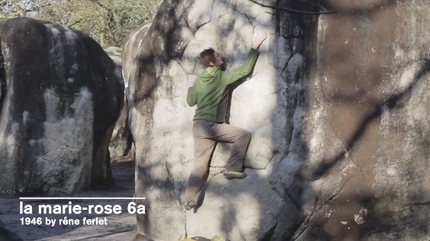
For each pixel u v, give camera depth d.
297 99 7.45
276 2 7.48
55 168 12.60
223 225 7.62
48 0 27.38
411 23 7.41
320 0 7.46
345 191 7.37
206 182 7.70
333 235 7.41
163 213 8.10
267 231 7.47
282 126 7.43
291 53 7.45
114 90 13.35
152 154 8.27
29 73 12.51
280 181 7.43
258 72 7.50
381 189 7.36
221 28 7.73
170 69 8.07
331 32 7.41
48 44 12.67
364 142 7.36
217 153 7.62
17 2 26.56
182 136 7.96
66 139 12.67
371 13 7.38
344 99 7.38
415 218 7.38
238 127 7.49
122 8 27.77
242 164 7.49
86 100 12.84
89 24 28.03
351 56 7.38
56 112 12.62
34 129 12.46
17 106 12.41
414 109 7.36
